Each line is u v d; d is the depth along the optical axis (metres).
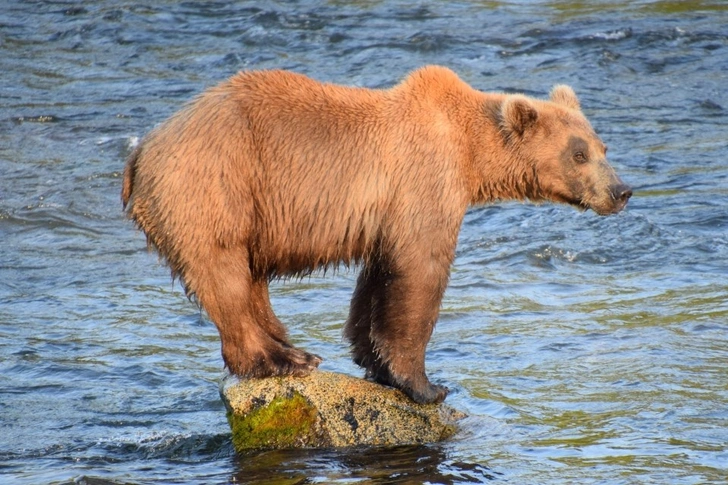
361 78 42.97
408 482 15.48
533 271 26.16
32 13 54.28
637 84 42.41
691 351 20.48
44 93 43.06
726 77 42.88
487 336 21.88
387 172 16.66
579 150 17.75
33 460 16.61
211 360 21.20
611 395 18.61
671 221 29.25
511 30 48.94
